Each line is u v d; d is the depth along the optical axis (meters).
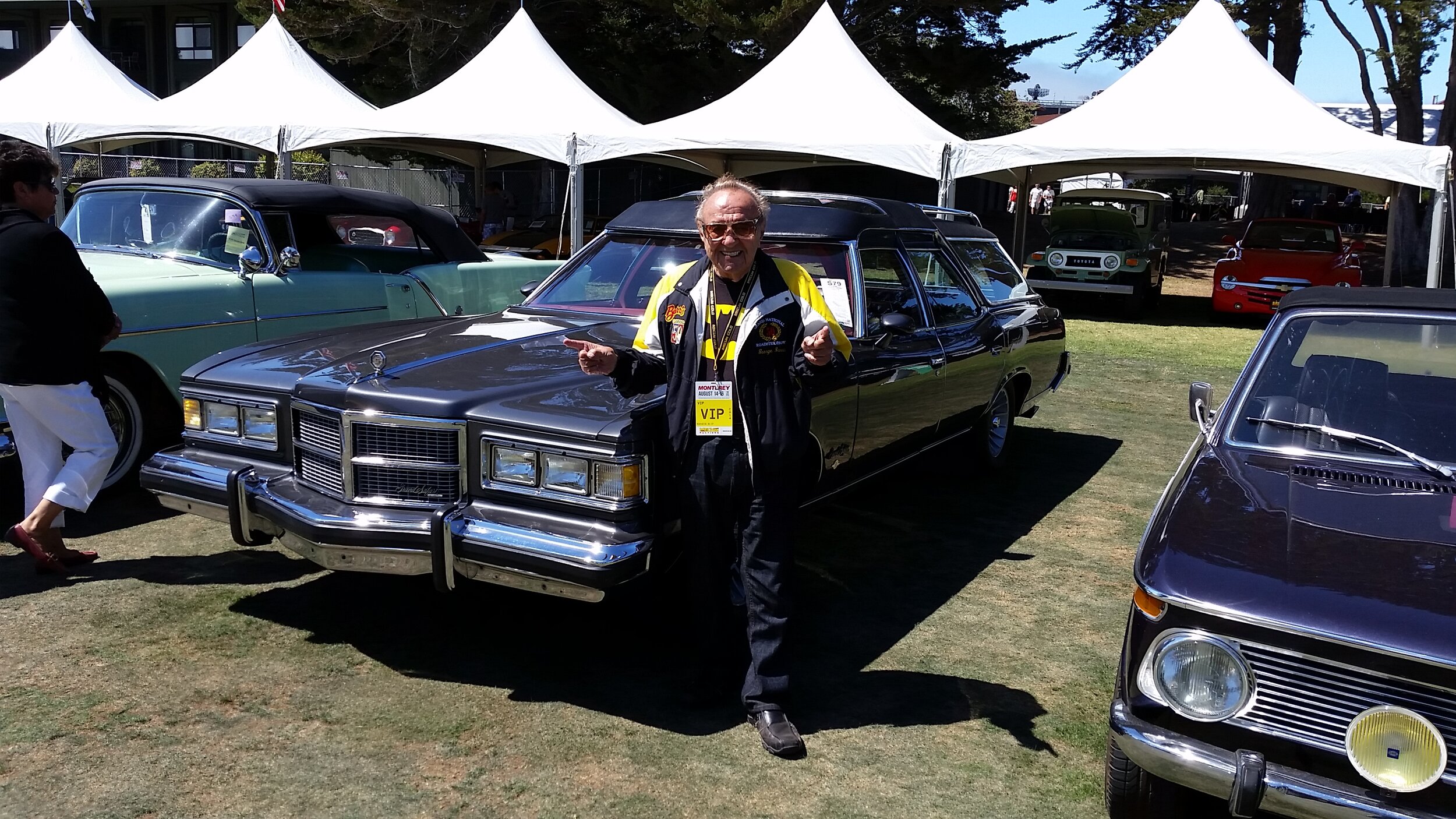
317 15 21.12
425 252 7.49
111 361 5.35
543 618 4.25
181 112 14.11
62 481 4.29
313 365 4.02
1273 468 3.33
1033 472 6.97
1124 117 13.87
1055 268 16.50
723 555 3.36
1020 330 6.55
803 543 5.34
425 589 4.49
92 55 15.56
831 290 4.76
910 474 6.83
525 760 3.17
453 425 3.50
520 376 3.82
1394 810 2.38
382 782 3.02
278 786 2.98
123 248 6.34
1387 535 2.85
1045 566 5.12
